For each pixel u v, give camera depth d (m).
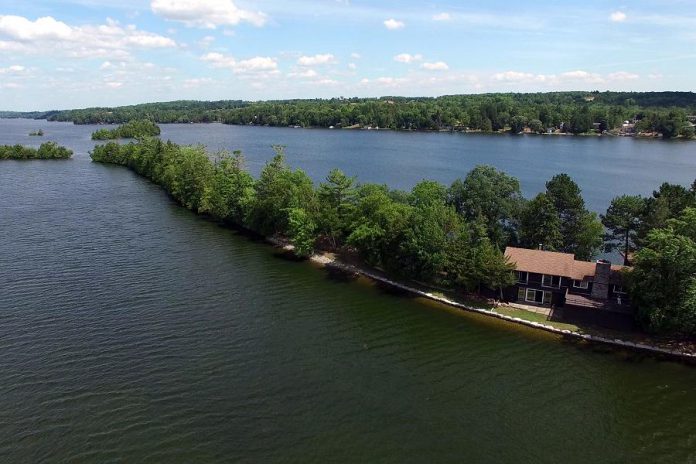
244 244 113.75
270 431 51.88
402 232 91.50
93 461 47.22
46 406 54.38
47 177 194.25
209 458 47.97
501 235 95.56
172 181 157.50
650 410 57.22
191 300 81.88
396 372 63.38
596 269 79.31
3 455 47.47
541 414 56.03
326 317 78.12
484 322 77.69
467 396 58.88
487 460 48.94
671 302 68.25
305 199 110.94
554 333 74.12
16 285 84.94
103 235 115.88
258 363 64.19
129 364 62.62
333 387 59.66
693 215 73.44
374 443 50.69
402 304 83.94
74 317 74.19
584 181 183.62
